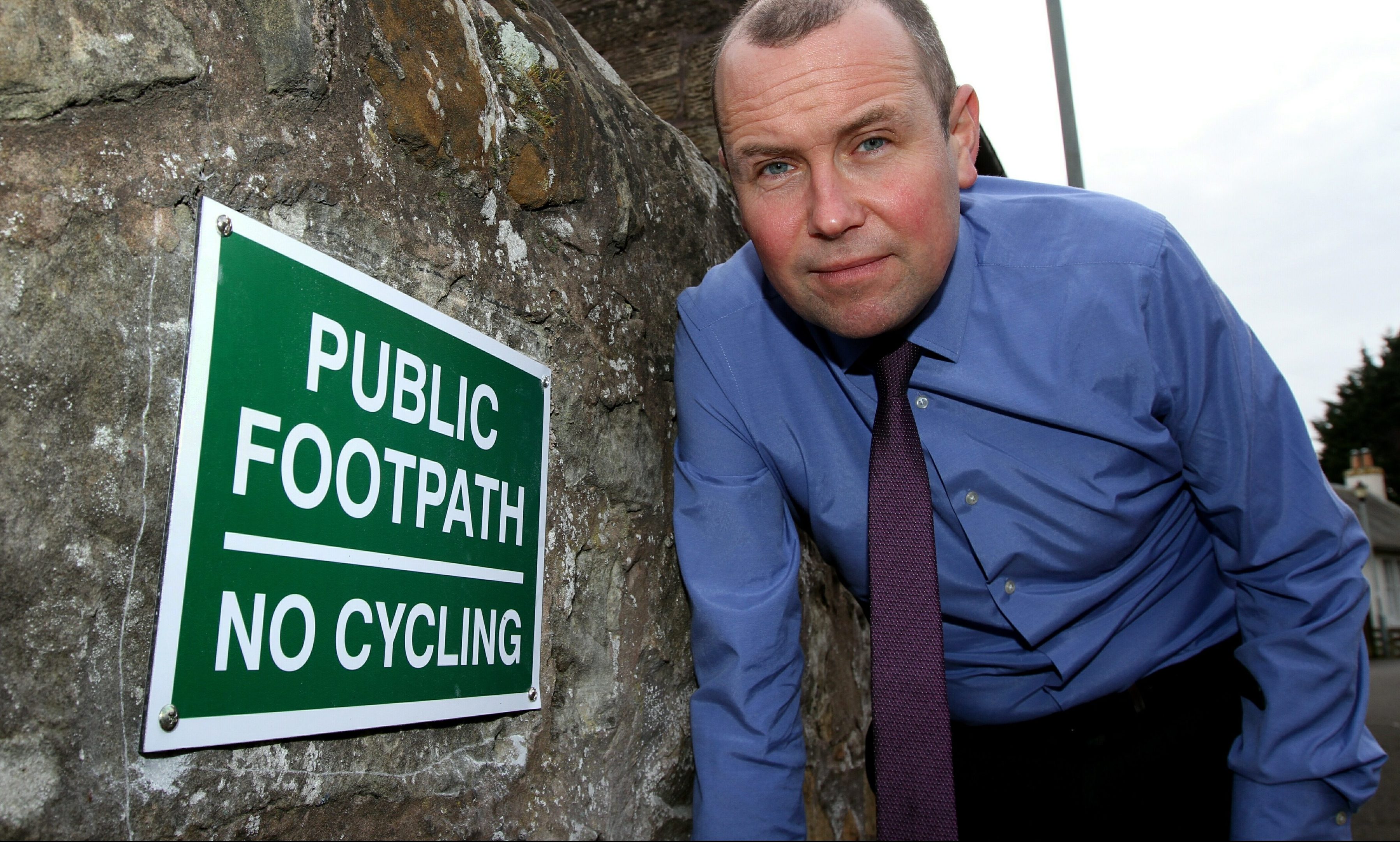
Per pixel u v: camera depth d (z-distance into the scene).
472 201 1.00
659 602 1.31
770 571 1.27
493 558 0.98
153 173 0.65
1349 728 1.09
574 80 1.24
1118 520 1.16
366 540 0.80
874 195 0.95
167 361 0.65
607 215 1.25
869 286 0.99
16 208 0.58
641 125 1.50
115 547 0.62
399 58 0.91
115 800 0.61
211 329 0.67
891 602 1.14
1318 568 1.12
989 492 1.17
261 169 0.74
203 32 0.70
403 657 0.84
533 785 1.03
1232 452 1.12
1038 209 1.22
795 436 1.26
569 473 1.15
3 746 0.55
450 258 0.96
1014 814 1.35
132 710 0.62
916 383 1.19
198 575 0.65
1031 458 1.16
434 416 0.90
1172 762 1.23
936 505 1.21
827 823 1.71
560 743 1.09
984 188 1.39
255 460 0.70
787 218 0.99
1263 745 1.11
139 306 0.64
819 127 0.93
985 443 1.17
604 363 1.23
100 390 0.61
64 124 0.61
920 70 0.97
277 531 0.71
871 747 1.38
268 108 0.75
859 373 1.23
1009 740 1.34
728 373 1.26
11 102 0.58
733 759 1.19
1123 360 1.10
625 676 1.21
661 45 2.42
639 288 1.34
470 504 0.95
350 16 0.84
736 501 1.26
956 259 1.16
